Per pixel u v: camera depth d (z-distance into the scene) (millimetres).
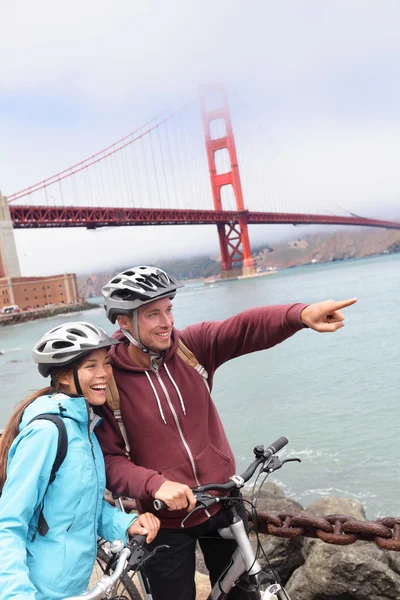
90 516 1620
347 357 21172
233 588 1871
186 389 1904
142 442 1875
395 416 12250
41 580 1515
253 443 11734
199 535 1878
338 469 9328
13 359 40125
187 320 52062
